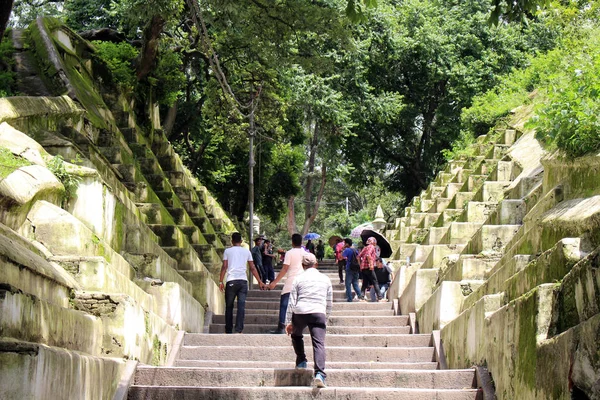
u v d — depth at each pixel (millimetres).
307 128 41844
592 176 10102
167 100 25484
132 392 9539
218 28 20109
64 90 17578
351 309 17281
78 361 7586
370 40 35750
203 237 21469
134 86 22984
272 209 42969
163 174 21625
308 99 31656
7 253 7418
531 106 22641
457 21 38531
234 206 40562
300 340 10289
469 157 24422
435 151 40062
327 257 50250
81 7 29453
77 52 21469
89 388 8016
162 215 17562
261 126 28078
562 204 10414
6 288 6504
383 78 39250
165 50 23875
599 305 6270
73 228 10531
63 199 11672
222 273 14211
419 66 38344
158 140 24734
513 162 18766
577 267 6812
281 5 18406
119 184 16766
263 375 10336
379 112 36094
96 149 15766
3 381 5844
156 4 18688
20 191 10062
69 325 8289
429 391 9367
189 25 25156
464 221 18406
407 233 25703
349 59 34750
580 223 8633
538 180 15273
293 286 10133
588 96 10781
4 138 11742
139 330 10539
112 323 9797
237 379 10305
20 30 19641
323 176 42312
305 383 10344
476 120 28344
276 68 20375
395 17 38281
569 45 19703
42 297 8586
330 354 12344
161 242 16984
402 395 9398
